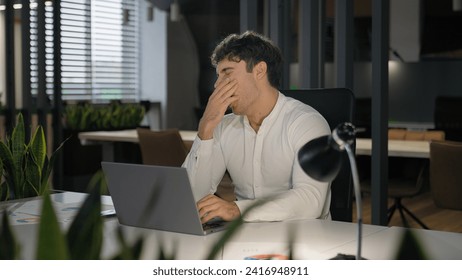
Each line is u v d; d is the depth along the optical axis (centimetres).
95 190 78
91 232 77
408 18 726
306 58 330
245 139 209
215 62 207
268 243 147
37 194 227
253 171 208
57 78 542
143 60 849
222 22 832
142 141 441
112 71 819
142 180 161
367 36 754
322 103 226
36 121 519
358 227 109
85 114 663
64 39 756
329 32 720
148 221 165
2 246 76
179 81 842
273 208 175
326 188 188
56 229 66
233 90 202
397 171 458
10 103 490
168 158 430
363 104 762
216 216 169
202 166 206
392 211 462
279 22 333
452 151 354
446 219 512
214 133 217
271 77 205
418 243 77
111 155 650
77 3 760
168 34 826
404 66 763
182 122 850
